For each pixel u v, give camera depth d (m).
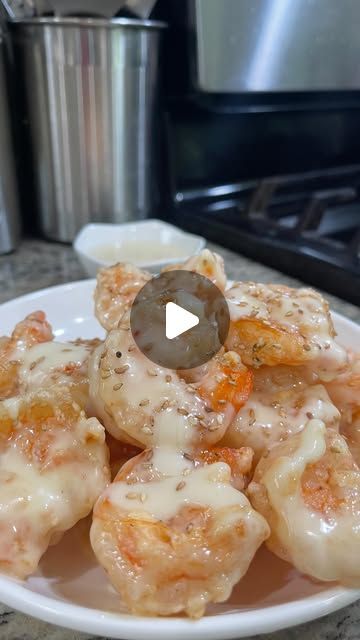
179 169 0.42
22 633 0.13
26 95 0.36
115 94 0.35
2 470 0.13
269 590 0.13
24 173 0.39
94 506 0.12
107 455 0.14
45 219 0.38
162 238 0.34
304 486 0.13
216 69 0.37
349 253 0.32
